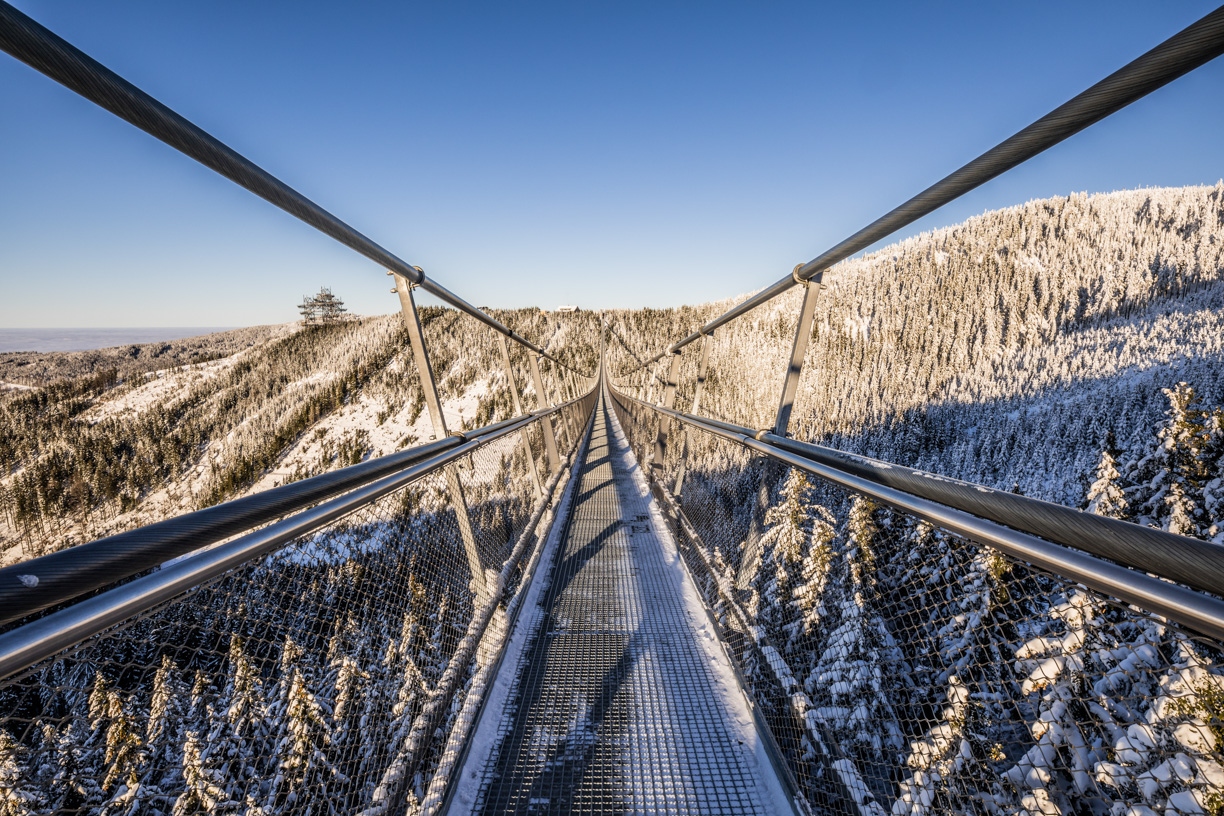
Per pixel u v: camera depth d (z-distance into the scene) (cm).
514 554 241
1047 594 68
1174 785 52
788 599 150
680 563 321
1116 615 60
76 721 52
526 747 170
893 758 93
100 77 61
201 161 81
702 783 156
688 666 214
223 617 71
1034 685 68
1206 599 48
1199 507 488
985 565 77
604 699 193
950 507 81
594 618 255
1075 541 60
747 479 203
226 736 69
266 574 81
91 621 51
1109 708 59
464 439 176
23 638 45
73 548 51
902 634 95
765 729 166
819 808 123
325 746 89
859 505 111
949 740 80
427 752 130
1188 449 497
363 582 108
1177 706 53
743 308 244
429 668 134
